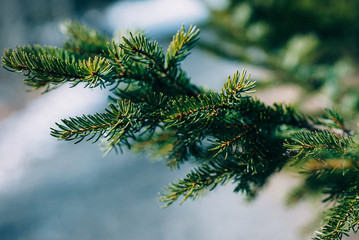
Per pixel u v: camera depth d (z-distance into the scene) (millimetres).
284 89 1580
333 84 1068
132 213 2445
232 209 2201
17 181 3273
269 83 1217
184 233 2143
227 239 1976
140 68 509
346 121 679
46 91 464
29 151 3809
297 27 1396
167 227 2234
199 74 4312
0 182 3312
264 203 2100
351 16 1438
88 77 454
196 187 483
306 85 1164
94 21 6680
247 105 503
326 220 491
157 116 482
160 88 520
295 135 476
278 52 1326
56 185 3043
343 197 469
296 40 1265
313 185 655
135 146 583
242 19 1330
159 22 5789
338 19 1416
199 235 2102
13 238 2461
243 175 502
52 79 455
